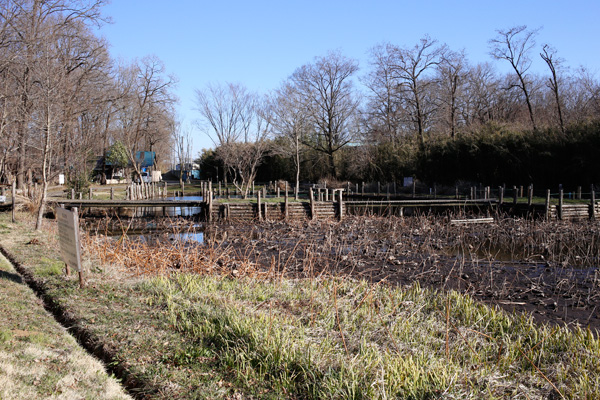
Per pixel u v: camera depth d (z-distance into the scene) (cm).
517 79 5144
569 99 4978
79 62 2977
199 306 716
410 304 827
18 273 910
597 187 3156
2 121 1747
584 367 547
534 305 970
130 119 4397
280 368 510
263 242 1864
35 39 1820
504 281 1152
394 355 560
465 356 586
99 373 480
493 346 627
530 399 463
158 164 7606
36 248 1154
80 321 637
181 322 648
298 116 4275
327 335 607
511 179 3781
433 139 4581
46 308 713
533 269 1344
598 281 1166
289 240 1939
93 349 561
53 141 1587
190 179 7156
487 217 2650
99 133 3828
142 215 2981
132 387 473
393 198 3862
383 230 2266
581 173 3309
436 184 4359
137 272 964
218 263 1218
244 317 650
